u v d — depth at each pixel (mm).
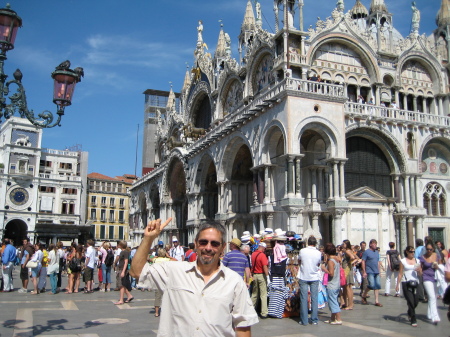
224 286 5035
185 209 55812
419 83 40281
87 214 92375
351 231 32469
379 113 34188
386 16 44406
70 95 12891
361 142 34656
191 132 49500
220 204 38719
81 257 22906
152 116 87000
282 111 29359
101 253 24375
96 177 96312
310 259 13414
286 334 11766
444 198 37344
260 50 38000
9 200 72062
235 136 36062
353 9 52250
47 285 26828
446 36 42375
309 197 31594
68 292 21984
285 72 30500
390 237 33906
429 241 13992
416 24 40906
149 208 64688
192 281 5031
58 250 24078
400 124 34875
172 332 4883
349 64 37125
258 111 32281
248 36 44281
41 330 12055
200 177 45062
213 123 46562
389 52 38281
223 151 38188
